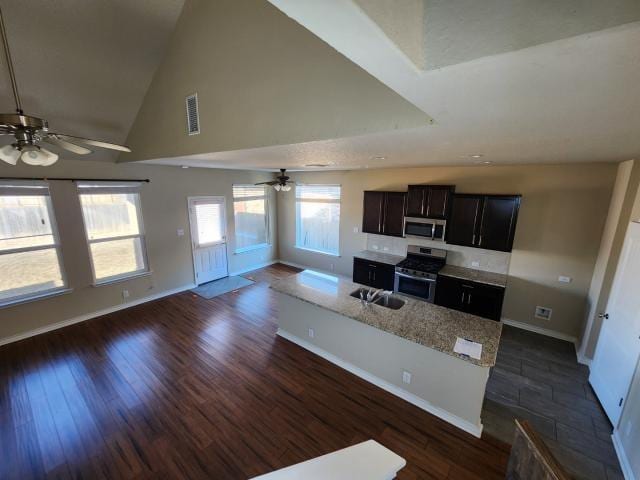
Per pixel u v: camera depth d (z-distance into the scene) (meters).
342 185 6.21
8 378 3.33
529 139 1.87
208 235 6.20
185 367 3.54
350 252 6.36
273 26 1.92
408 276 4.77
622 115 1.19
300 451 2.49
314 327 3.77
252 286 6.17
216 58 2.40
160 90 3.21
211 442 2.56
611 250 3.30
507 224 4.12
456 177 4.68
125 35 2.88
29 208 3.97
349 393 3.13
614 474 2.31
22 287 4.04
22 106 3.09
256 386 3.23
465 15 0.67
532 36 0.61
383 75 0.81
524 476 1.48
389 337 3.06
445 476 2.28
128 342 4.05
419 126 1.47
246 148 2.29
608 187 3.66
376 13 0.57
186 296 5.62
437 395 2.81
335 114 1.73
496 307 4.14
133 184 4.89
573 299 4.03
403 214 5.11
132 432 2.65
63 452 2.46
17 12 2.43
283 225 7.64
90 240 4.57
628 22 0.52
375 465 0.90
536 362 3.66
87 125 3.62
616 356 2.83
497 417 2.83
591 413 2.89
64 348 3.89
